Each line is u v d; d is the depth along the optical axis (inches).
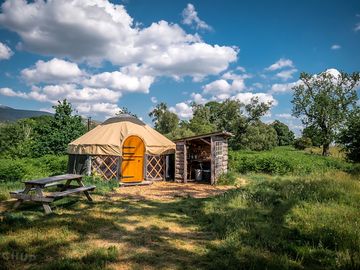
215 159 581.0
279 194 350.6
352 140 642.8
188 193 451.2
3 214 284.0
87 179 525.3
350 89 1529.3
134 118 655.1
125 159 584.7
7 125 1030.4
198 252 199.2
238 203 326.3
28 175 582.2
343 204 300.5
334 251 192.2
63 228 238.7
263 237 216.2
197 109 1964.8
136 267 174.9
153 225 262.1
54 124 859.4
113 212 305.1
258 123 1797.5
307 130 1596.9
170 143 663.8
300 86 1621.6
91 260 181.6
